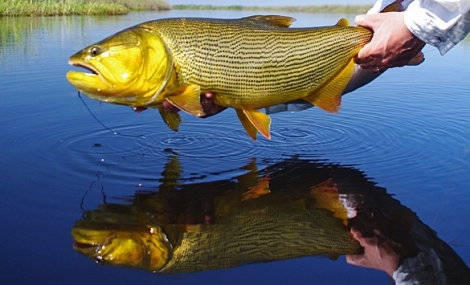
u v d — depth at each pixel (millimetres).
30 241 734
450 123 1405
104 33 3574
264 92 965
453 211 853
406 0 1039
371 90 1939
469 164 1073
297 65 969
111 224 786
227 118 1456
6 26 4117
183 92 925
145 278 649
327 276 662
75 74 889
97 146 1177
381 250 727
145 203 866
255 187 948
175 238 749
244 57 935
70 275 652
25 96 1653
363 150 1178
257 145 1218
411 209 862
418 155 1137
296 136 1297
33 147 1151
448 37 881
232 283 642
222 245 733
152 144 1205
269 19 1008
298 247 734
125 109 1529
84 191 911
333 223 811
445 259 707
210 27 926
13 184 936
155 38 897
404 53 950
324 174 1021
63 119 1397
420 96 1813
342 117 1491
